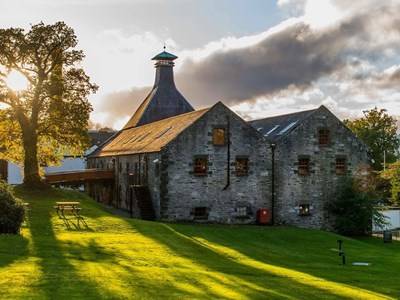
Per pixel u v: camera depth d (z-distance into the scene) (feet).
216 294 53.52
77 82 154.92
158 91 228.02
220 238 110.42
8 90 149.79
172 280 59.11
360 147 148.36
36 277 55.47
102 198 187.21
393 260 96.73
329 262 90.74
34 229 97.09
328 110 145.89
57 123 154.81
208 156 135.13
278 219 139.95
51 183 164.14
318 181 144.15
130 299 49.14
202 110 145.28
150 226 110.01
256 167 139.23
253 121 186.70
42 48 150.82
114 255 75.77
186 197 133.08
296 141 142.72
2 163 227.81
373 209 143.64
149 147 143.02
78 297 48.55
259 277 66.59
